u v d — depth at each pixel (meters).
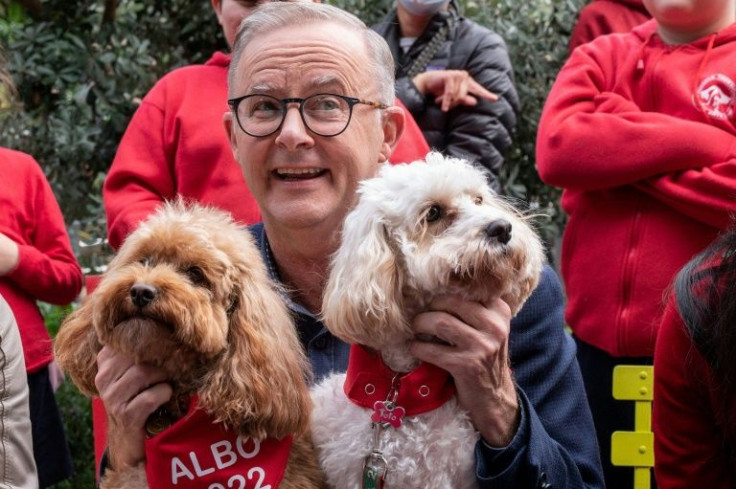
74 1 5.68
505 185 5.99
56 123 5.59
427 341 2.41
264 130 2.68
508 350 2.64
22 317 4.08
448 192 2.42
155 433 2.45
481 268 2.30
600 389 3.62
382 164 2.88
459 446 2.37
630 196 3.57
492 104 4.62
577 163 3.54
